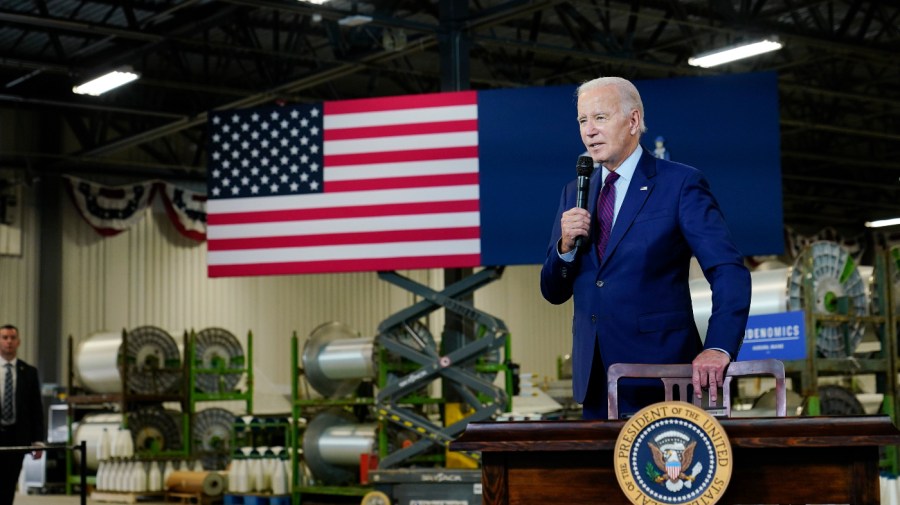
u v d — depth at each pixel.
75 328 21.95
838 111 23.03
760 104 10.77
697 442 2.63
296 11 14.41
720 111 10.81
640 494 2.64
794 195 29.42
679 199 3.44
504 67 20.48
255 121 11.77
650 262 3.44
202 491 15.02
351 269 11.39
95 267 22.28
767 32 16.81
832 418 2.65
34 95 19.95
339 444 13.56
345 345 13.65
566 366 18.80
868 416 2.63
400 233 11.32
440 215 11.27
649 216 3.46
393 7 15.73
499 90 11.27
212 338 17.17
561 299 3.72
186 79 18.16
